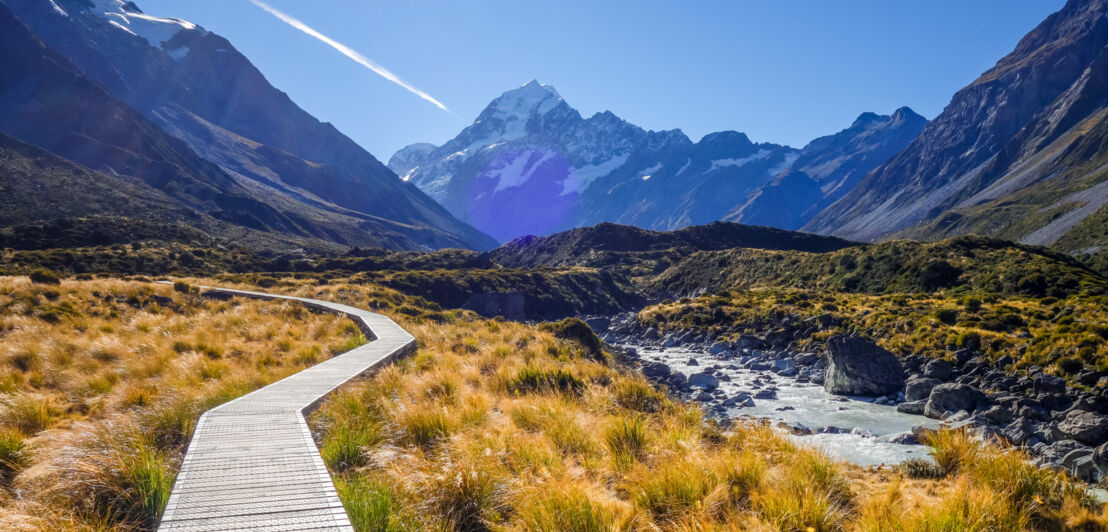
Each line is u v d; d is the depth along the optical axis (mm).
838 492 6359
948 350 27984
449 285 69500
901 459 13445
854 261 71562
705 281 98375
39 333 16484
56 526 4504
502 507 5391
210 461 5508
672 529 5012
